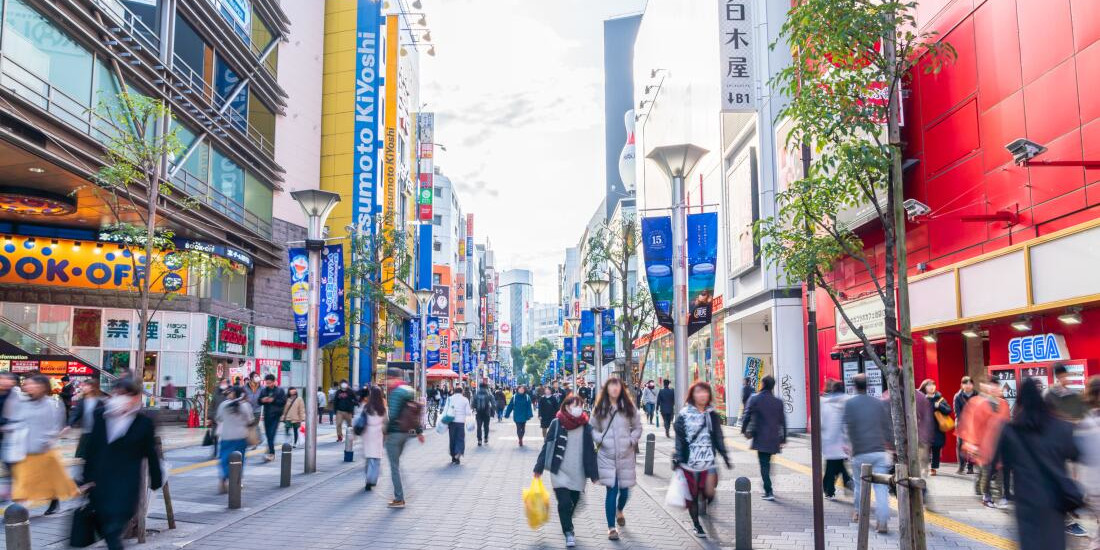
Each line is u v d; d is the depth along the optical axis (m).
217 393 17.36
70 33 20.30
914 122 16.70
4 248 27.97
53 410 9.11
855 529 9.05
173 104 25.98
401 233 36.41
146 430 6.28
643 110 50.03
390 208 49.06
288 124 40.03
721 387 32.19
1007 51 13.70
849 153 6.72
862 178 7.50
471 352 92.19
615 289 54.19
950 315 15.12
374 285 35.66
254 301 36.59
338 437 22.78
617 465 8.63
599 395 8.79
